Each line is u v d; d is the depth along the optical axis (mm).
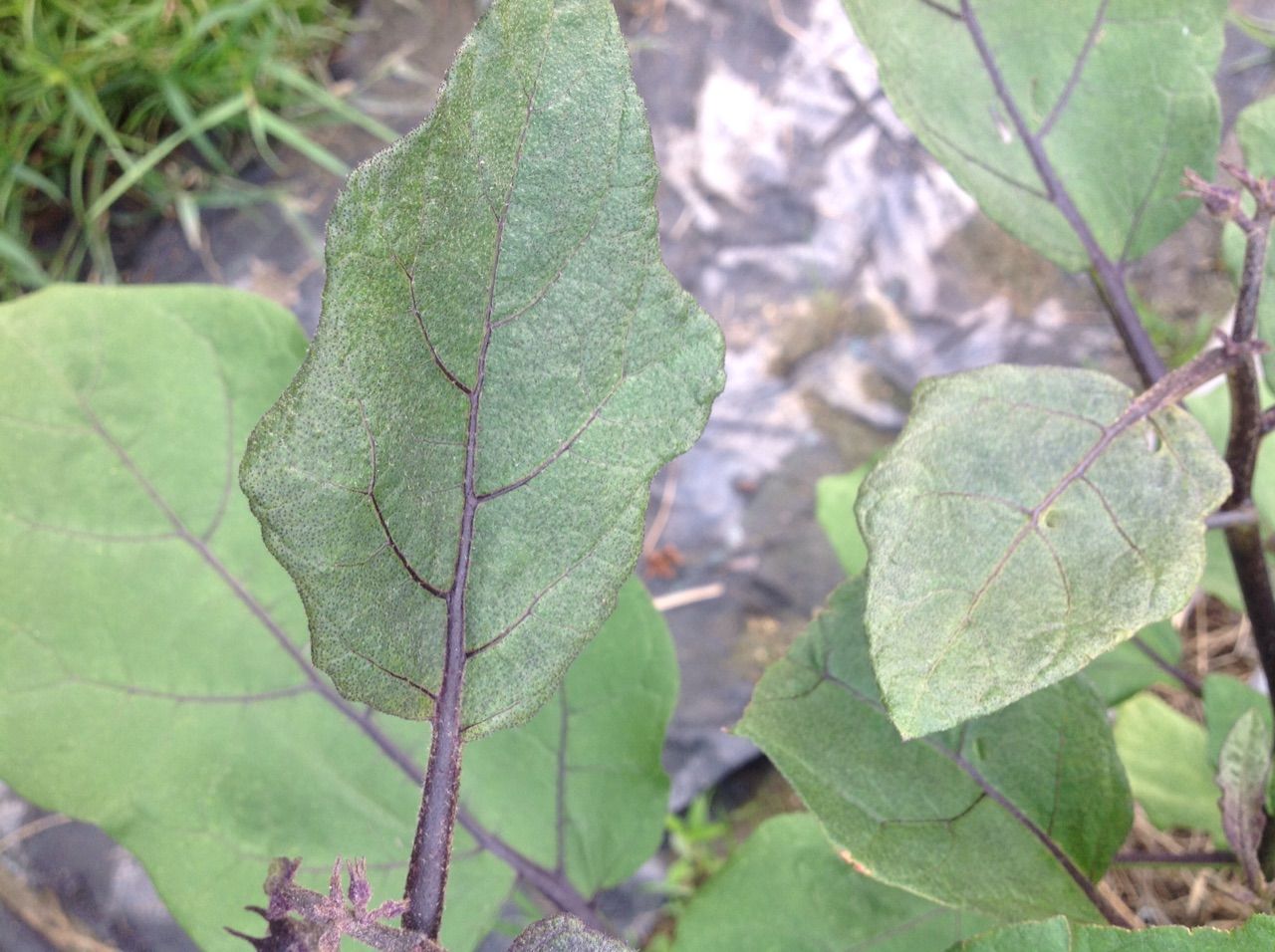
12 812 767
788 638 838
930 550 282
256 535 416
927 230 944
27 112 929
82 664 393
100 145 960
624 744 448
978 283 930
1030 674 267
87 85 937
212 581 411
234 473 413
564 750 448
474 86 232
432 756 257
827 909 432
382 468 241
